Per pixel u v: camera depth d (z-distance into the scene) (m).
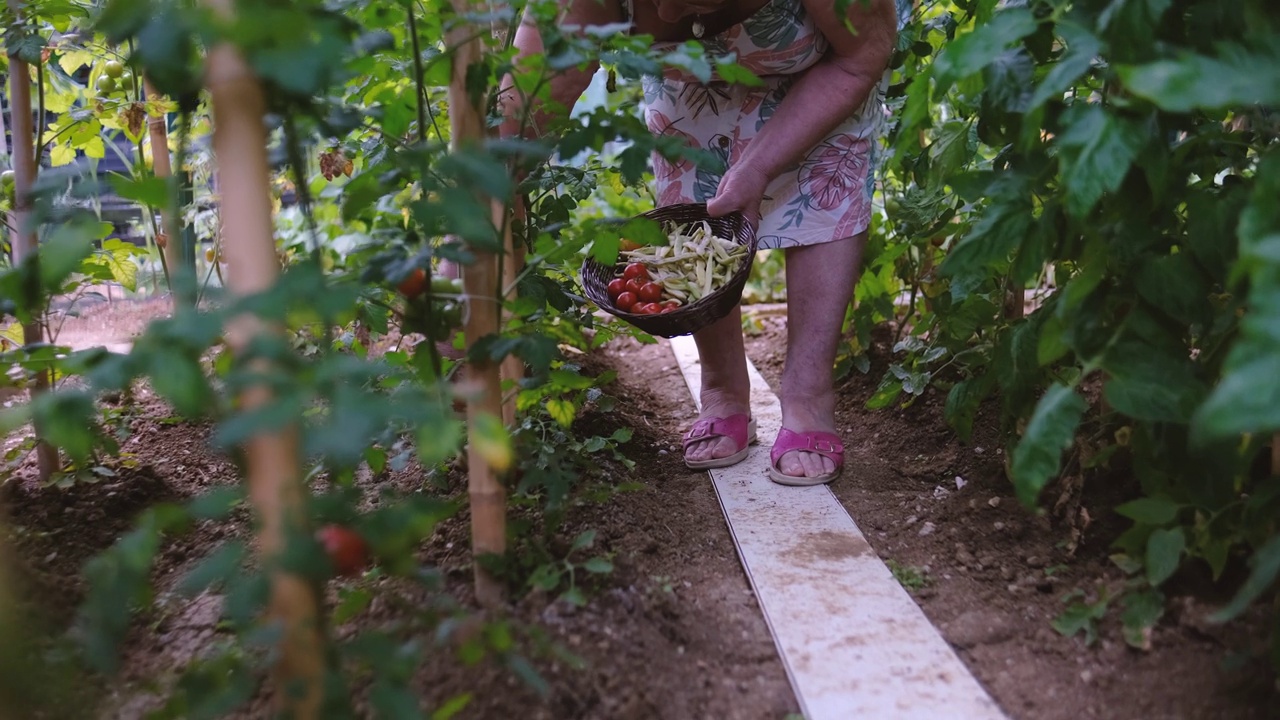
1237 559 1.60
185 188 2.56
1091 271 1.43
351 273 1.59
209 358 2.49
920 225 2.58
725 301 2.00
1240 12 1.31
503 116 1.78
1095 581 1.71
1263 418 0.84
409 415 1.00
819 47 2.15
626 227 1.60
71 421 1.10
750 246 2.09
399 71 1.91
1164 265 1.43
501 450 1.08
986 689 1.47
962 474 2.23
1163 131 1.38
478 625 1.23
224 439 0.94
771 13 2.11
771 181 2.27
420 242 1.43
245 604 1.02
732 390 2.46
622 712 1.35
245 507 2.12
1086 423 2.00
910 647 1.56
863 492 2.23
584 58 1.42
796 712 1.42
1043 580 1.75
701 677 1.49
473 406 1.45
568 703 1.34
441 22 1.48
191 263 3.03
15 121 2.18
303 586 1.10
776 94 2.26
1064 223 1.55
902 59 2.52
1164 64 1.04
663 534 1.99
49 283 1.34
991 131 1.78
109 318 3.31
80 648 1.49
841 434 2.63
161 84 1.14
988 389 2.02
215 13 0.98
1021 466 1.35
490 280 1.49
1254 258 0.93
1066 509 1.90
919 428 2.52
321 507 1.11
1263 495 1.36
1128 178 1.45
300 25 0.97
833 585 1.77
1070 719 1.38
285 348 1.03
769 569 1.84
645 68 1.43
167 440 2.51
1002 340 1.90
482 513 1.48
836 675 1.49
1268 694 1.35
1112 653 1.51
